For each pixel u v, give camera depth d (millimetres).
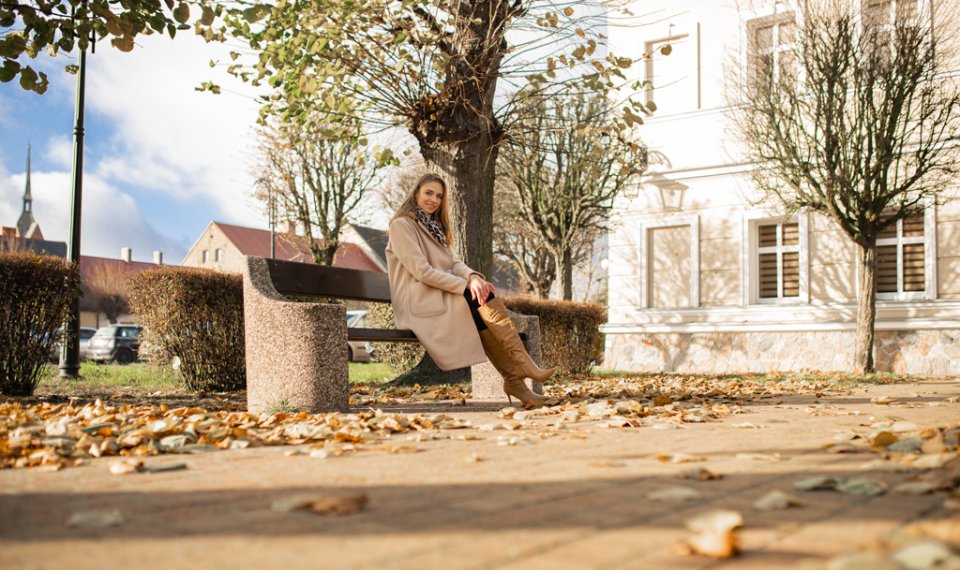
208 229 72125
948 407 6180
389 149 10555
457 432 4359
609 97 16797
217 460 3307
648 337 16688
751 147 13844
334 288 6281
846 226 12469
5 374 8219
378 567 1661
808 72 12570
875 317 13617
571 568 1648
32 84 6102
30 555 1758
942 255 13828
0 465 3104
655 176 16734
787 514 2150
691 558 1721
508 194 30516
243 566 1669
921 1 13469
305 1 7832
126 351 29156
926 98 12219
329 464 3172
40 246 79312
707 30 16203
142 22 6156
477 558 1734
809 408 5902
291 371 5297
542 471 2963
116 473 2936
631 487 2617
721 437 4090
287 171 28344
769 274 15680
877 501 2314
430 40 8836
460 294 5840
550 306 13023
